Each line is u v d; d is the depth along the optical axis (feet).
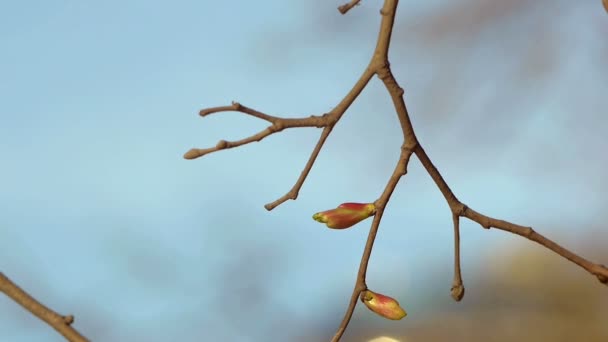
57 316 2.12
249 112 2.23
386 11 2.27
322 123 2.26
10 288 2.13
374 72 2.27
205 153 2.22
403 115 2.27
